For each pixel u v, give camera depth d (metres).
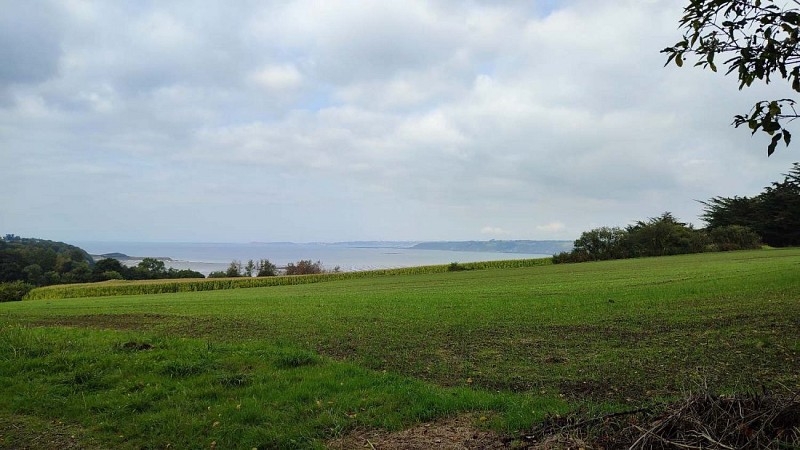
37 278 86.12
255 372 9.16
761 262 40.34
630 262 58.16
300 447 6.15
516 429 6.30
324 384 8.44
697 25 3.88
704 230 79.44
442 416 7.04
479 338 13.23
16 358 9.92
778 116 3.60
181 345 11.24
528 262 73.12
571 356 10.80
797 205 75.25
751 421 4.96
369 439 6.31
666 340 11.88
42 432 6.86
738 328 12.62
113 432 6.84
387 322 16.48
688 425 5.21
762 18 3.57
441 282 44.88
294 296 32.84
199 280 62.06
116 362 9.69
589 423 5.92
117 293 55.69
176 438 6.54
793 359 9.37
